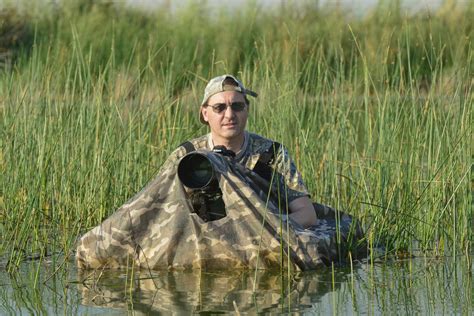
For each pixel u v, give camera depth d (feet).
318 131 35.40
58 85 34.55
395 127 29.84
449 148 27.86
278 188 24.20
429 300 20.76
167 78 36.40
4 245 26.71
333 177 30.96
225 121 24.56
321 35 61.77
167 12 72.43
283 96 34.35
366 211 28.27
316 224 25.39
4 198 30.42
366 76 32.19
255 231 23.63
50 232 28.71
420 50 55.16
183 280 22.74
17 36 66.90
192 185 23.45
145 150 32.63
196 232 23.68
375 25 63.31
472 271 23.67
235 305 20.29
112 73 35.60
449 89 32.24
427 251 26.20
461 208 27.45
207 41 65.77
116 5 74.43
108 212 30.89
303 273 23.36
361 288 21.90
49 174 31.53
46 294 21.70
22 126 32.99
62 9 71.56
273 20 68.49
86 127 32.78
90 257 24.20
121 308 20.25
